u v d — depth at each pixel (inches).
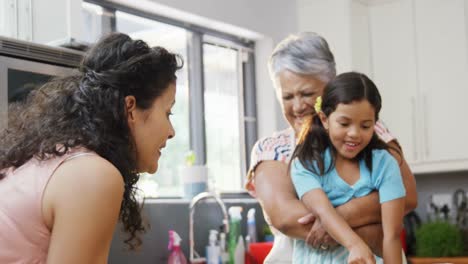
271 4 160.6
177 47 144.7
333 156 65.0
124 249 110.4
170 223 122.0
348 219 63.2
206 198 131.7
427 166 159.5
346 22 157.5
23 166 44.2
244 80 161.2
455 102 156.0
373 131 64.1
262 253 128.0
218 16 144.9
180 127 144.2
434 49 158.6
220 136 153.9
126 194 48.3
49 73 80.3
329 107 63.5
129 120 46.1
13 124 48.3
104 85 45.1
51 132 44.5
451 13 156.6
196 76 148.3
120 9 130.1
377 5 164.4
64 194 41.3
